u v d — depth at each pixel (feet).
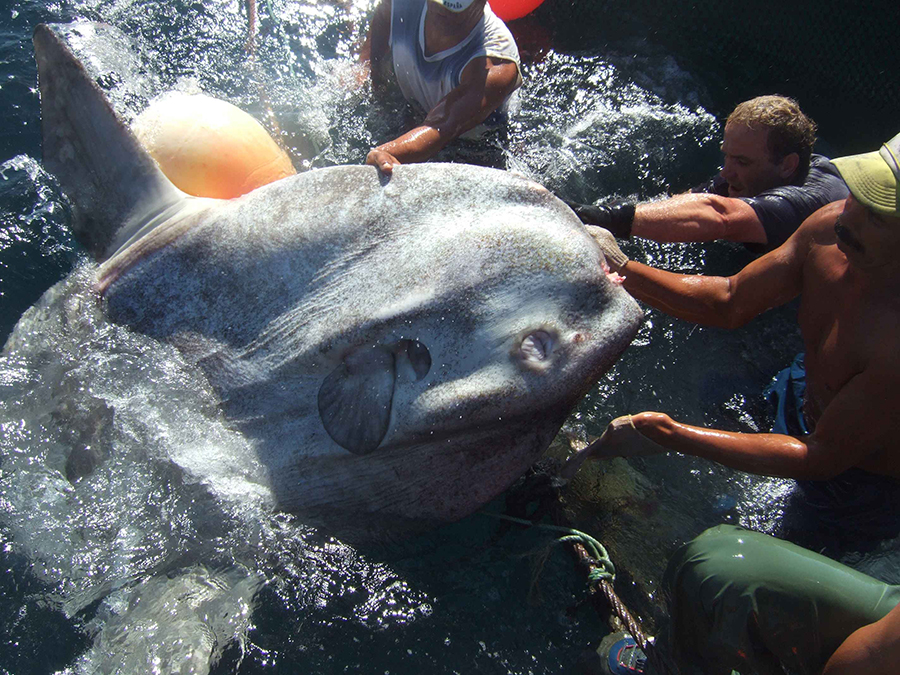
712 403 11.16
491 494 8.70
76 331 9.23
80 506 8.71
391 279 8.21
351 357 8.17
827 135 15.84
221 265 8.70
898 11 14.71
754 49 16.20
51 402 9.15
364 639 8.36
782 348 11.96
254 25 14.74
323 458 8.45
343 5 15.85
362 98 14.33
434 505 8.75
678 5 16.49
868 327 8.34
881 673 6.50
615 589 9.05
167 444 8.73
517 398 7.91
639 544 9.49
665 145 14.66
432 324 8.03
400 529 8.95
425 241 8.25
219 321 8.70
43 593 8.36
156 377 8.85
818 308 9.25
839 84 15.74
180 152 9.95
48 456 8.95
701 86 15.84
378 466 8.43
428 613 8.62
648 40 16.56
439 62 12.46
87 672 7.85
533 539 9.39
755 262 10.05
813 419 9.81
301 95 14.30
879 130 15.56
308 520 8.68
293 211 8.61
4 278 11.15
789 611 7.43
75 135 8.92
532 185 8.39
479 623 8.61
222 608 8.31
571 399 8.13
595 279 8.06
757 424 10.91
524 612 8.75
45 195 12.05
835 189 11.80
